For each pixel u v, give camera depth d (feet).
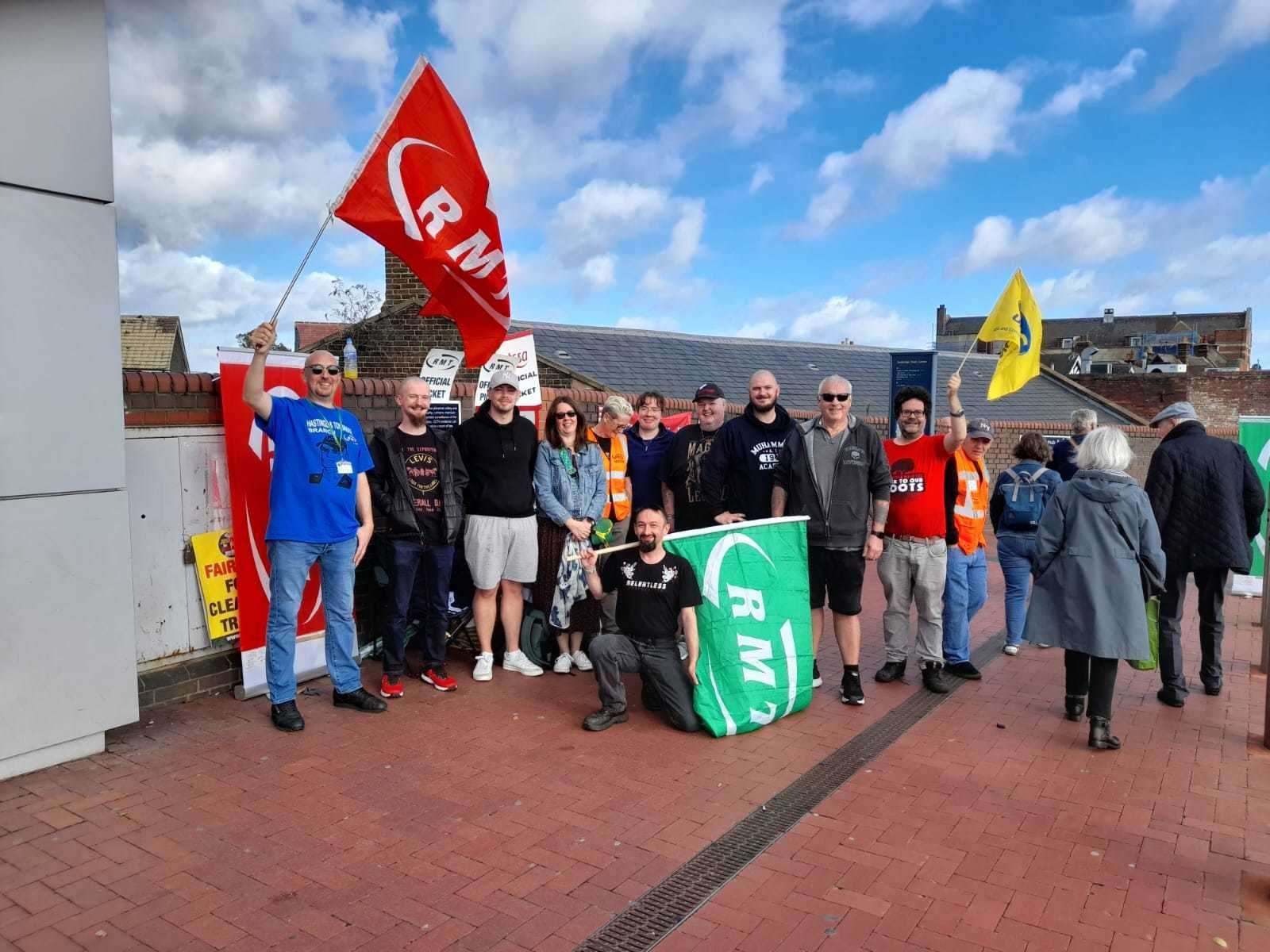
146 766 14.38
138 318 90.58
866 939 10.23
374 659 20.95
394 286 51.39
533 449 19.58
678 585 16.55
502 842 12.29
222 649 18.01
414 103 17.01
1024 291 24.98
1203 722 18.04
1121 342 282.97
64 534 13.89
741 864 11.89
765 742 16.38
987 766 15.47
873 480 18.44
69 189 13.61
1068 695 17.93
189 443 17.17
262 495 17.78
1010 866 11.98
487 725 16.76
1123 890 11.41
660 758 15.47
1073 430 27.35
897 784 14.66
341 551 16.65
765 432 19.74
